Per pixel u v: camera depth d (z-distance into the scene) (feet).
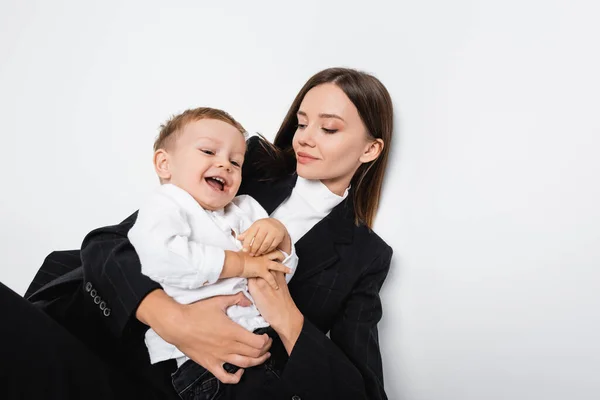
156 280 3.87
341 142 4.80
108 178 6.39
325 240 4.90
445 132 5.18
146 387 4.27
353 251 4.96
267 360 4.23
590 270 4.72
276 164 5.34
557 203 4.79
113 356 4.29
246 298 4.14
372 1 5.49
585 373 4.81
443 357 5.23
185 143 4.21
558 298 4.84
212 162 4.16
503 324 5.02
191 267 3.73
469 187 5.08
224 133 4.24
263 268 4.04
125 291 3.94
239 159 4.35
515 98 4.93
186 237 3.84
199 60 6.14
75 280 4.46
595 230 4.68
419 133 5.29
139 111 6.30
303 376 4.14
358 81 4.85
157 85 6.27
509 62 4.96
